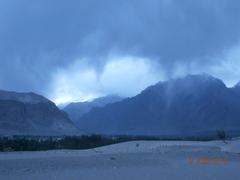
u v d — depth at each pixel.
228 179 28.25
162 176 29.30
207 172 32.38
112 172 32.09
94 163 40.03
